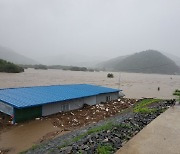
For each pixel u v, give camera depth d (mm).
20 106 24141
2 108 27500
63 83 87938
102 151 12914
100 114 31391
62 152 13922
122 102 41844
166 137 16031
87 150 13438
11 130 22625
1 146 18641
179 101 38125
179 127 18906
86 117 29281
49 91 35125
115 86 85062
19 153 16797
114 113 32719
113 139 15234
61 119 27422
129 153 12836
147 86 94000
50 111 28703
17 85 70938
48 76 135250
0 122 24500
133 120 21891
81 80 112125
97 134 17031
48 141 19406
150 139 15461
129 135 16531
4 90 32312
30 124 24797
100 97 39438
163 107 31078
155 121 20984
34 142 19672
